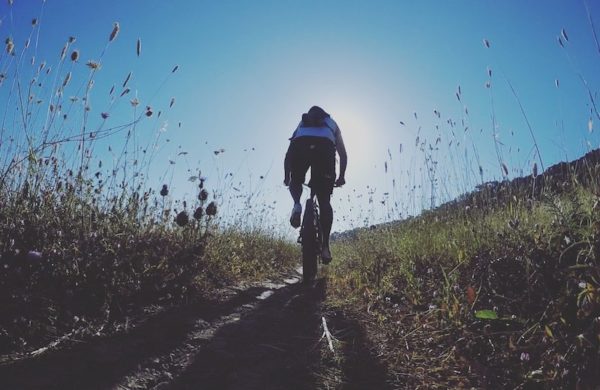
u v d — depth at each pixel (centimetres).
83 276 281
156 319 285
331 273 571
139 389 191
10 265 250
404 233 527
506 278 274
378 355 249
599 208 246
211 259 452
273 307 357
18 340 219
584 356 182
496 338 238
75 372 197
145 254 350
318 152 496
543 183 360
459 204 527
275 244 812
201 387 198
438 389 207
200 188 409
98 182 390
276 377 215
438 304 306
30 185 322
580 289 208
